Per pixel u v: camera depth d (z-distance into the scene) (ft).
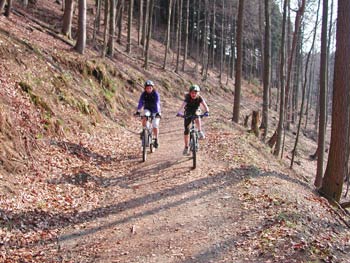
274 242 18.39
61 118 35.53
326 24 46.14
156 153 36.88
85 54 58.54
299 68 141.08
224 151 36.99
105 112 48.57
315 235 20.24
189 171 30.58
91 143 36.50
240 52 59.36
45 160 28.27
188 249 18.38
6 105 28.55
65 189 25.27
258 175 30.14
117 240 19.40
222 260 17.24
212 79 142.41
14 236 18.48
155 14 161.48
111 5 78.69
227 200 24.58
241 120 88.02
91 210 23.11
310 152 97.04
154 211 23.02
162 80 95.45
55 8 94.43
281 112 53.83
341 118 32.07
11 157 25.22
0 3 51.39
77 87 45.37
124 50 102.68
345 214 31.09
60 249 18.26
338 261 17.62
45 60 42.37
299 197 26.53
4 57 34.99
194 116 31.76
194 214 22.50
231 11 153.28
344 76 31.42
